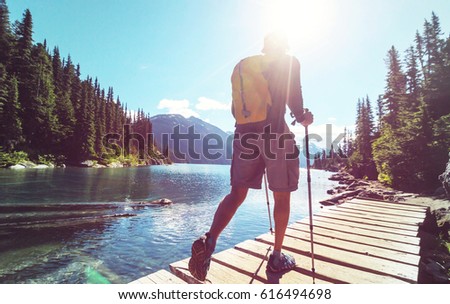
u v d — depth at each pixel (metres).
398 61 40.78
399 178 21.33
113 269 6.00
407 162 20.66
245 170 2.15
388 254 2.95
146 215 11.90
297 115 2.14
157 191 21.22
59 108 59.09
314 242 3.44
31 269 5.84
